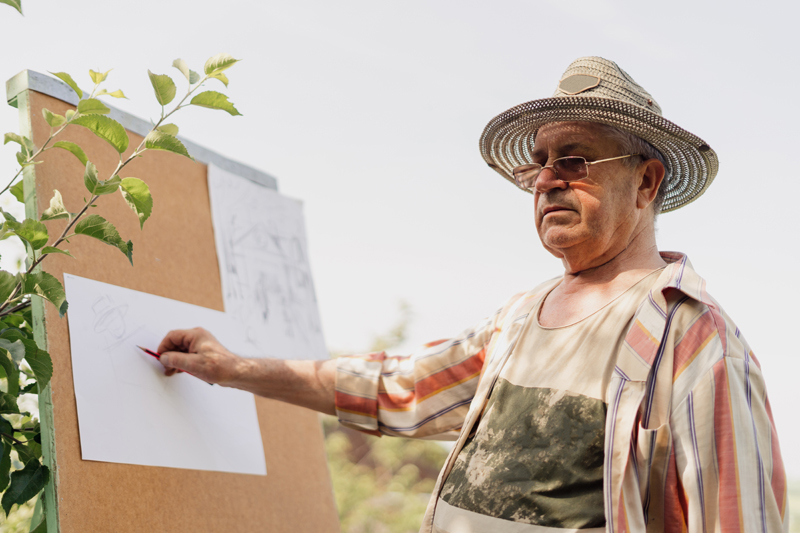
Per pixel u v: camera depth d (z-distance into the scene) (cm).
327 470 215
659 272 130
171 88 137
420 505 772
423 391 163
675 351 116
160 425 159
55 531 129
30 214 142
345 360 172
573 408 121
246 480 181
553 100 136
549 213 138
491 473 125
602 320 128
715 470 104
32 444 142
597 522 112
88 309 151
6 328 126
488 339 162
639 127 133
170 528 153
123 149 134
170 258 183
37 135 149
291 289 229
